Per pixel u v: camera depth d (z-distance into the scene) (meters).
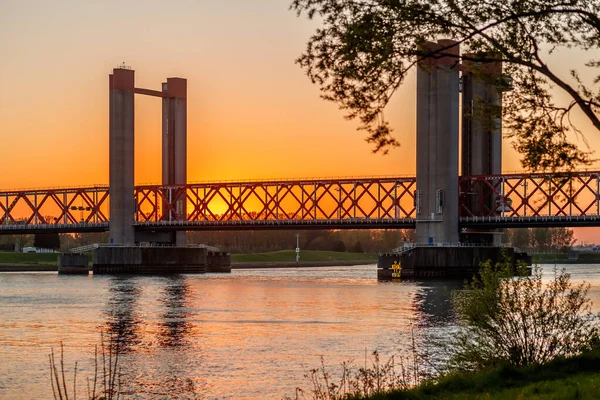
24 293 180.62
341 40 43.75
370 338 99.88
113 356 87.38
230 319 124.56
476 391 41.06
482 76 45.97
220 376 75.31
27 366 81.38
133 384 71.88
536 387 39.66
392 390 44.38
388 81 44.00
